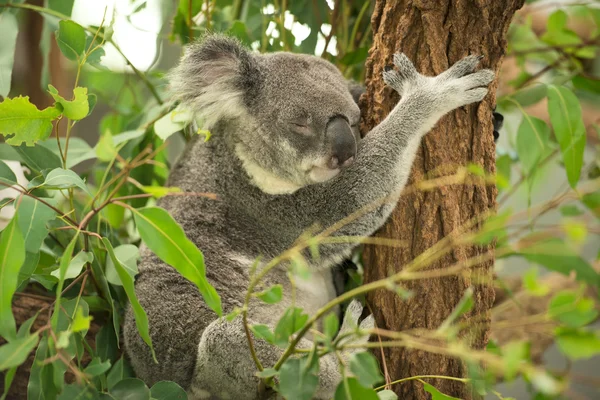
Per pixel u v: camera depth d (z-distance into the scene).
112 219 5.36
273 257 4.76
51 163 4.63
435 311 3.92
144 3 5.54
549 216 5.80
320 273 4.91
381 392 3.45
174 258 3.29
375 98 4.42
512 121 6.66
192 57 4.55
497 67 4.09
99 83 6.75
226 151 4.82
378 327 4.06
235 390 4.16
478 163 4.00
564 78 5.54
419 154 4.14
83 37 4.34
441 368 3.90
